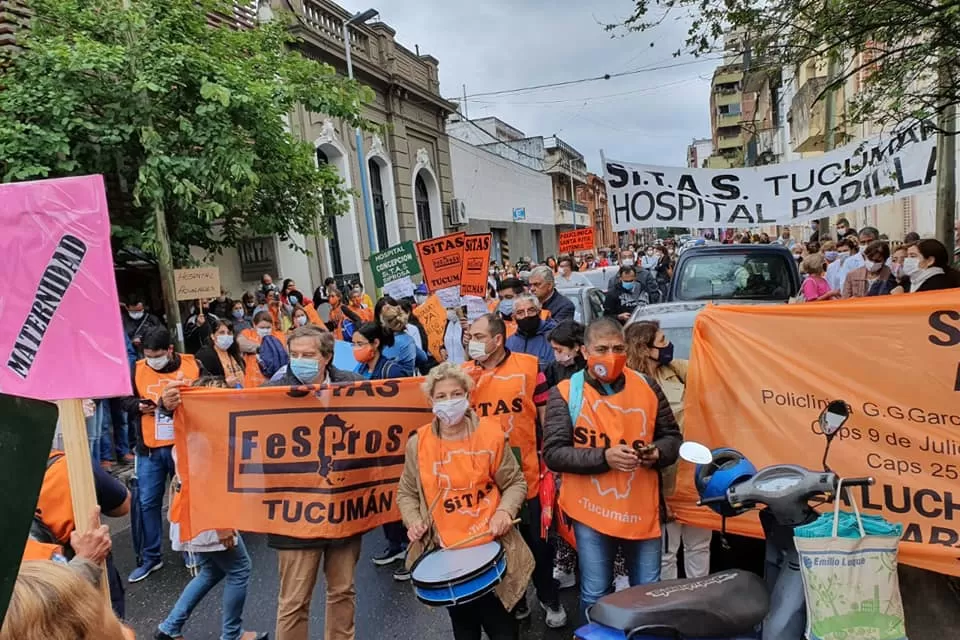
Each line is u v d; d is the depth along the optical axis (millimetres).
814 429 3102
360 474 3295
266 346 6941
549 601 3631
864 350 3027
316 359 3383
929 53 5172
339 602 3188
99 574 1819
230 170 7746
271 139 8898
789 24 5320
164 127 8398
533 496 3611
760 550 3531
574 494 3029
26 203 2449
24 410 1202
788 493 2232
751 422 3236
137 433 4789
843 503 2963
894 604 2014
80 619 1411
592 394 2980
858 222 19391
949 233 7801
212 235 11969
